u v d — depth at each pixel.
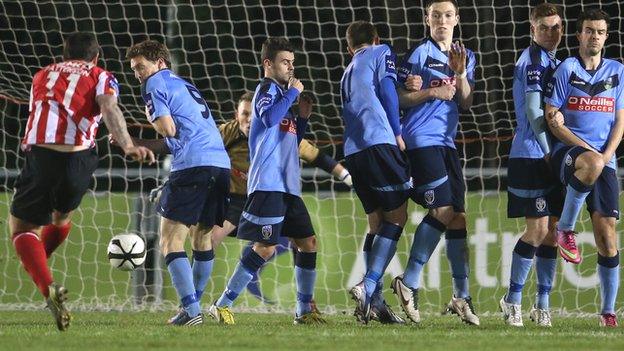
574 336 22.30
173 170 25.56
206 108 26.11
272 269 35.38
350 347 19.39
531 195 26.03
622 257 34.41
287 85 26.52
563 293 34.47
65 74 21.89
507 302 26.77
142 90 25.41
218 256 35.78
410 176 25.91
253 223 26.55
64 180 21.66
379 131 25.67
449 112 26.22
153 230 36.50
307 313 27.41
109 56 55.81
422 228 25.88
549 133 26.06
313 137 54.31
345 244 35.69
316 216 35.94
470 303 26.64
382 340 20.84
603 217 26.34
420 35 55.03
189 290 25.50
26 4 55.62
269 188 26.41
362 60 26.17
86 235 36.44
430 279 34.91
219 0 56.00
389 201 25.75
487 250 35.06
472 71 26.58
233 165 32.03
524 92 26.00
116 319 29.28
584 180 24.89
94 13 56.22
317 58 56.34
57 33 56.03
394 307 35.06
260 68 56.34
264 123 25.58
